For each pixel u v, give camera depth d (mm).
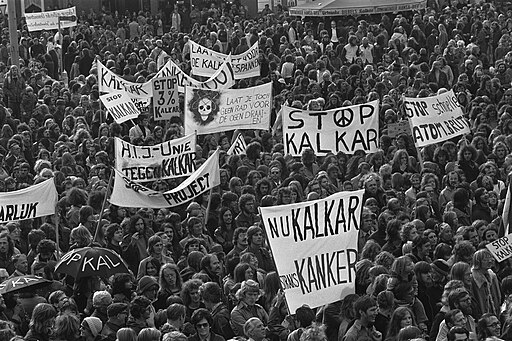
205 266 21766
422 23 61875
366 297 18078
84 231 23641
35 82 51562
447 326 18016
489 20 62812
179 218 25531
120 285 19891
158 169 28359
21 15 84438
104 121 40906
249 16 87688
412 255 21828
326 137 30562
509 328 17781
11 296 20141
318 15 65438
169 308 18734
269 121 33500
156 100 38219
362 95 43562
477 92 43250
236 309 19891
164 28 84812
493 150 31875
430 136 31859
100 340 18594
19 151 34344
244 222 25766
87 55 58969
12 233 24938
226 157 32219
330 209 20078
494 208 26422
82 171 32219
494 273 21625
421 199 25344
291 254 19938
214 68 46500
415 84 44344
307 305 19047
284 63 52188
